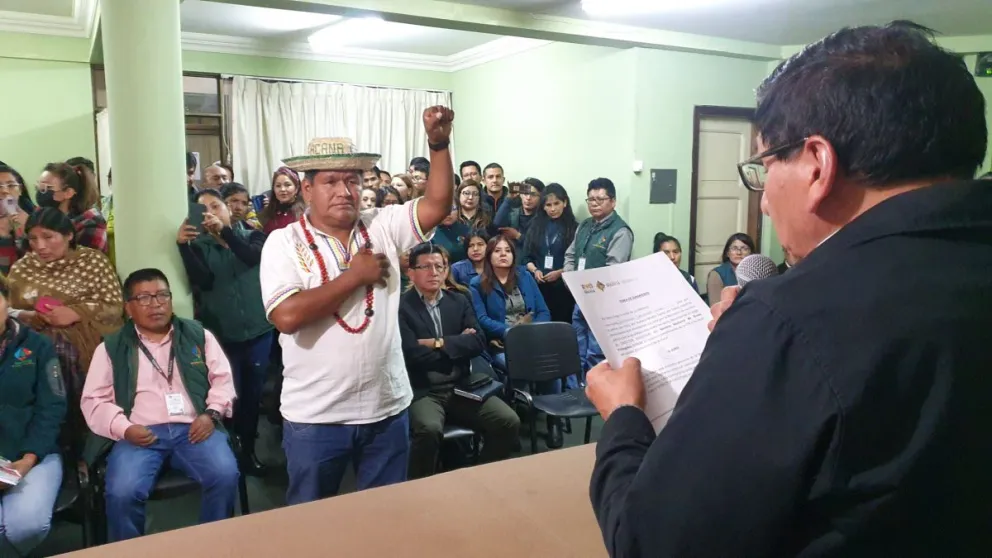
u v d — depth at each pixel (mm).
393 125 6262
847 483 490
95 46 4492
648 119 4742
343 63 6008
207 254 2910
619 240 4230
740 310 572
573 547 963
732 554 510
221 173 4043
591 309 875
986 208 527
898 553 499
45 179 3236
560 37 4324
